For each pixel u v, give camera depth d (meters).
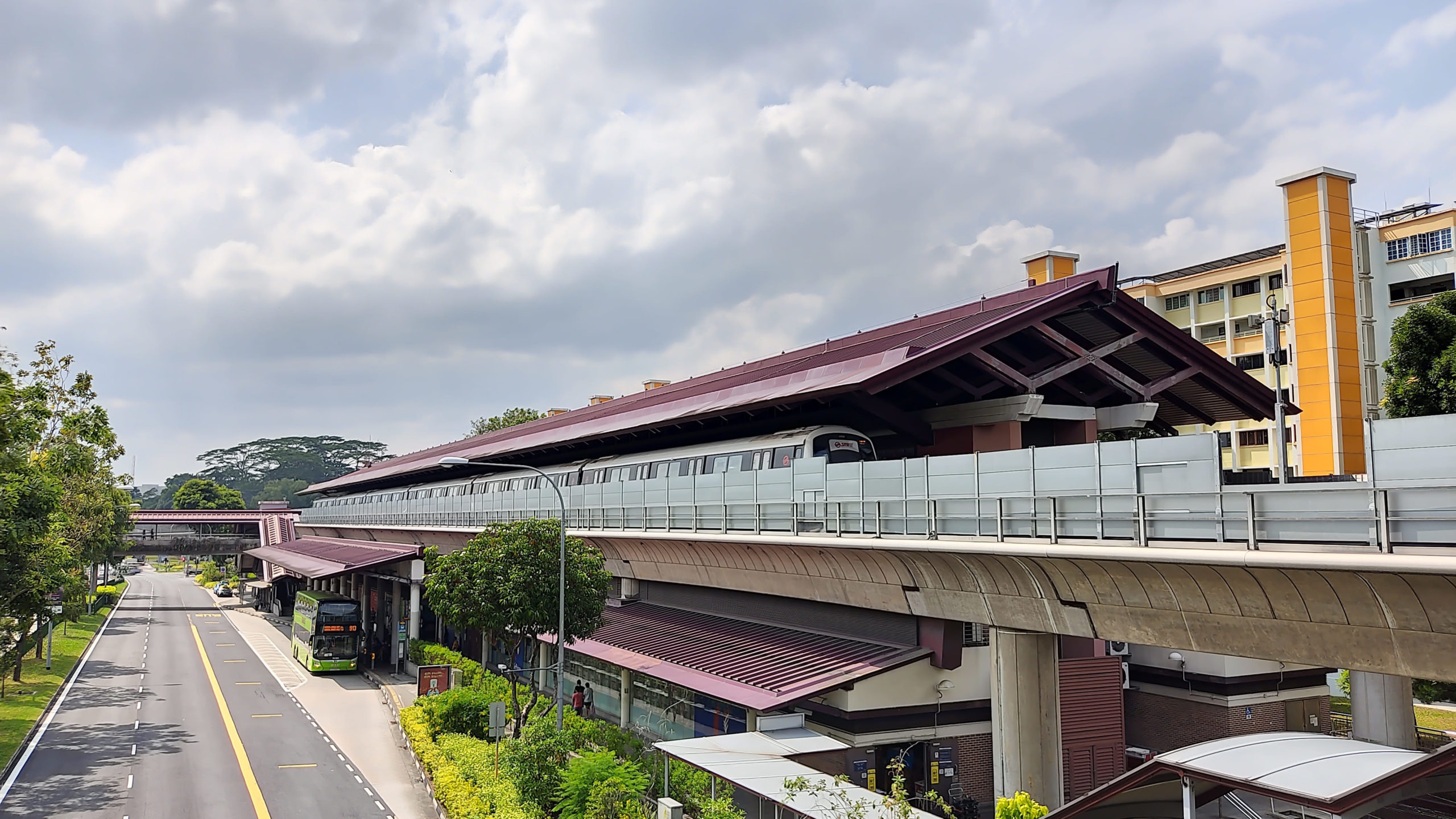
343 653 56.53
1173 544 17.34
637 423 40.00
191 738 38.53
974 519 21.56
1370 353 50.47
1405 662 14.78
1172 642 18.53
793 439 30.53
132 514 107.50
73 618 58.50
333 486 107.12
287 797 29.92
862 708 24.72
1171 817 14.84
